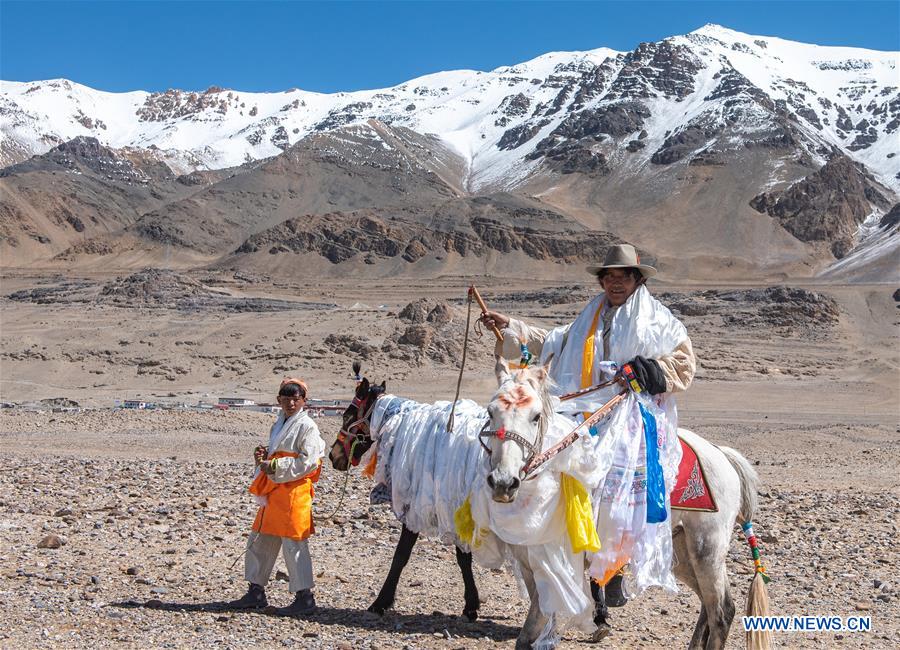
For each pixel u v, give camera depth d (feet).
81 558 38.01
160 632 28.12
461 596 35.14
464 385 235.61
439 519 28.68
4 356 273.75
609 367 26.55
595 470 25.02
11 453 90.12
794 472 89.61
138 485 61.05
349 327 295.89
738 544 46.24
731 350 344.90
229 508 52.16
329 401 176.96
